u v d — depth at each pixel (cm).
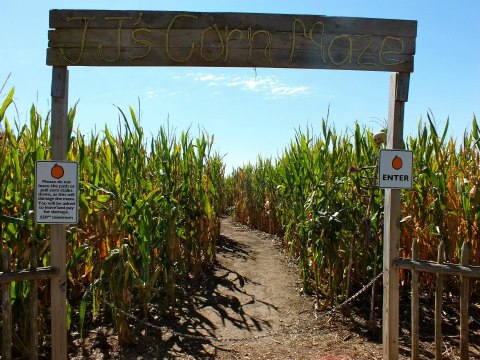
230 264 873
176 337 495
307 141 679
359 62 379
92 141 525
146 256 476
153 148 641
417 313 381
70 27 358
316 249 598
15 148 416
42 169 340
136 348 461
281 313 586
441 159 591
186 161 723
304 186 655
